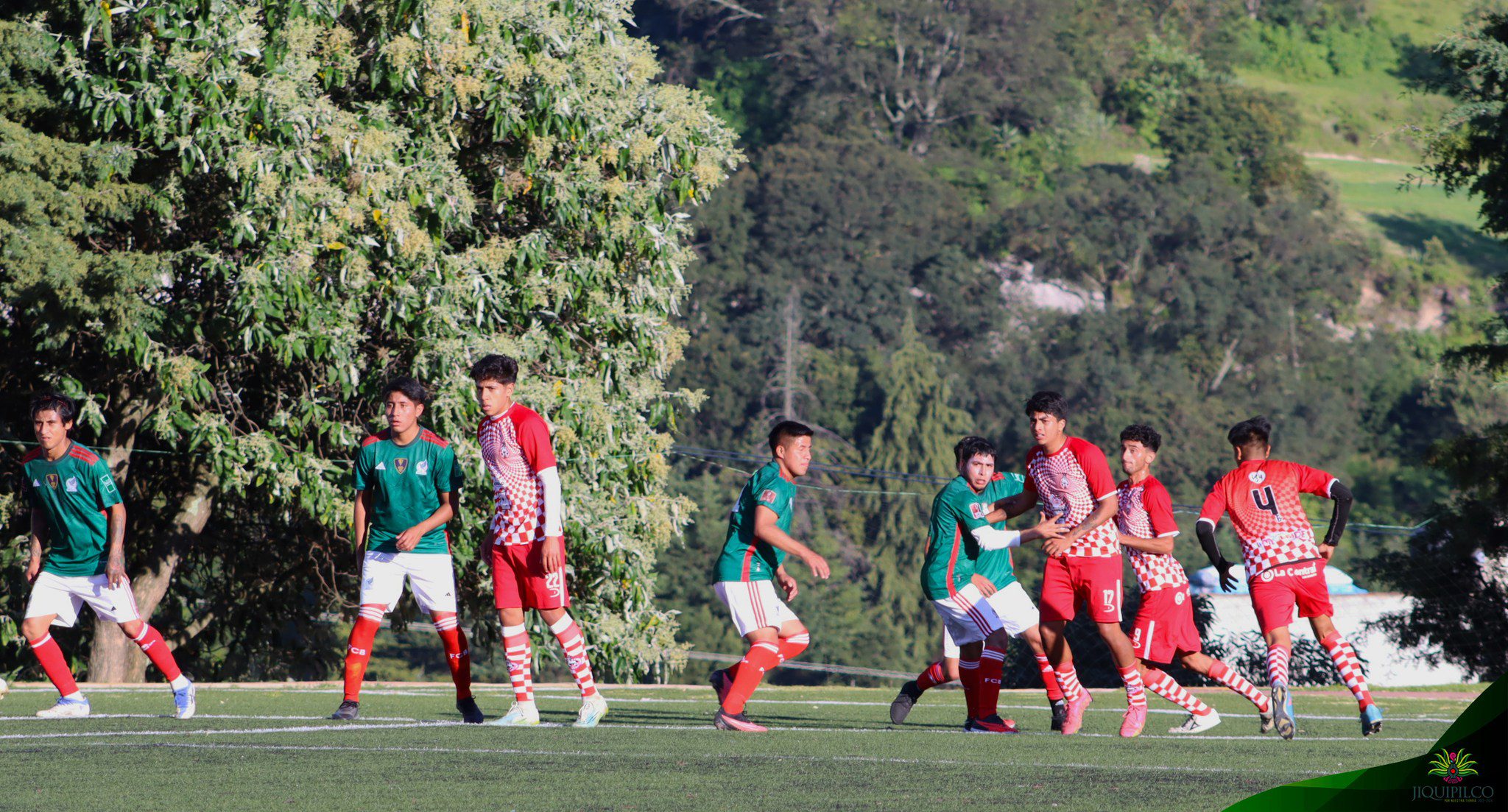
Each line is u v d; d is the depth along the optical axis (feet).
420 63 197.16
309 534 245.45
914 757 74.13
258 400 229.25
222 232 194.18
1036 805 54.95
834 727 101.76
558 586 94.53
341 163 191.83
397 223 189.98
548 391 200.54
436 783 61.87
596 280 212.43
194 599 263.49
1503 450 328.08
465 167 215.10
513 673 95.96
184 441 218.38
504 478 94.63
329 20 193.67
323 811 54.29
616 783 62.03
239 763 68.54
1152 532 100.01
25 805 55.26
